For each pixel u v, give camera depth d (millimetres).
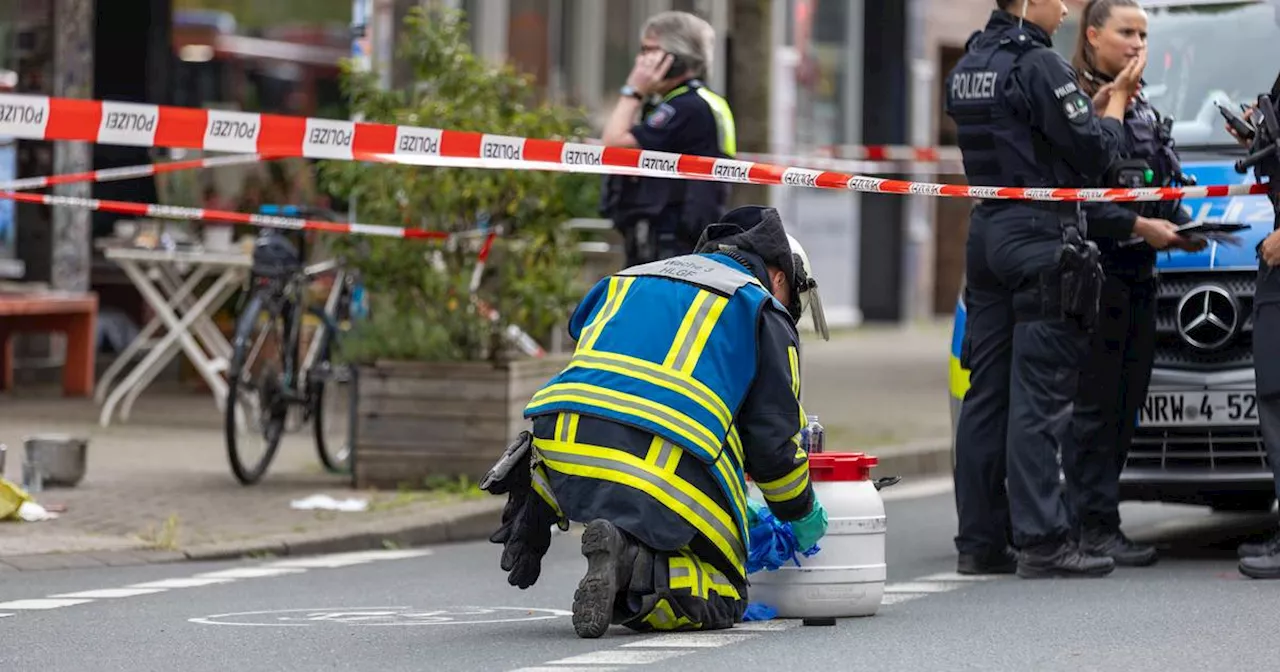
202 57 48781
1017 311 17422
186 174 31016
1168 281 18609
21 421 28531
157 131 17359
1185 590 16438
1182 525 21766
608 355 13773
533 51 40625
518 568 14180
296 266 23812
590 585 13438
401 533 20484
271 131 17438
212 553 19078
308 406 24062
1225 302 18375
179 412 30234
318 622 14961
